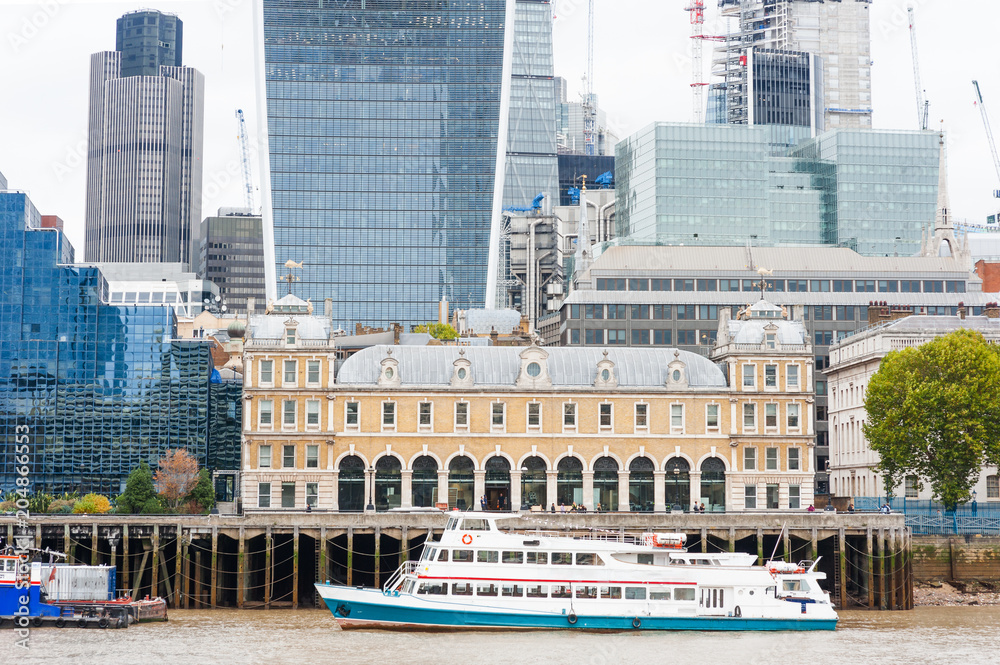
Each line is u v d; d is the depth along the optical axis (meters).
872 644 124.25
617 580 130.50
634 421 170.50
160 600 136.88
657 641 124.81
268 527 149.12
